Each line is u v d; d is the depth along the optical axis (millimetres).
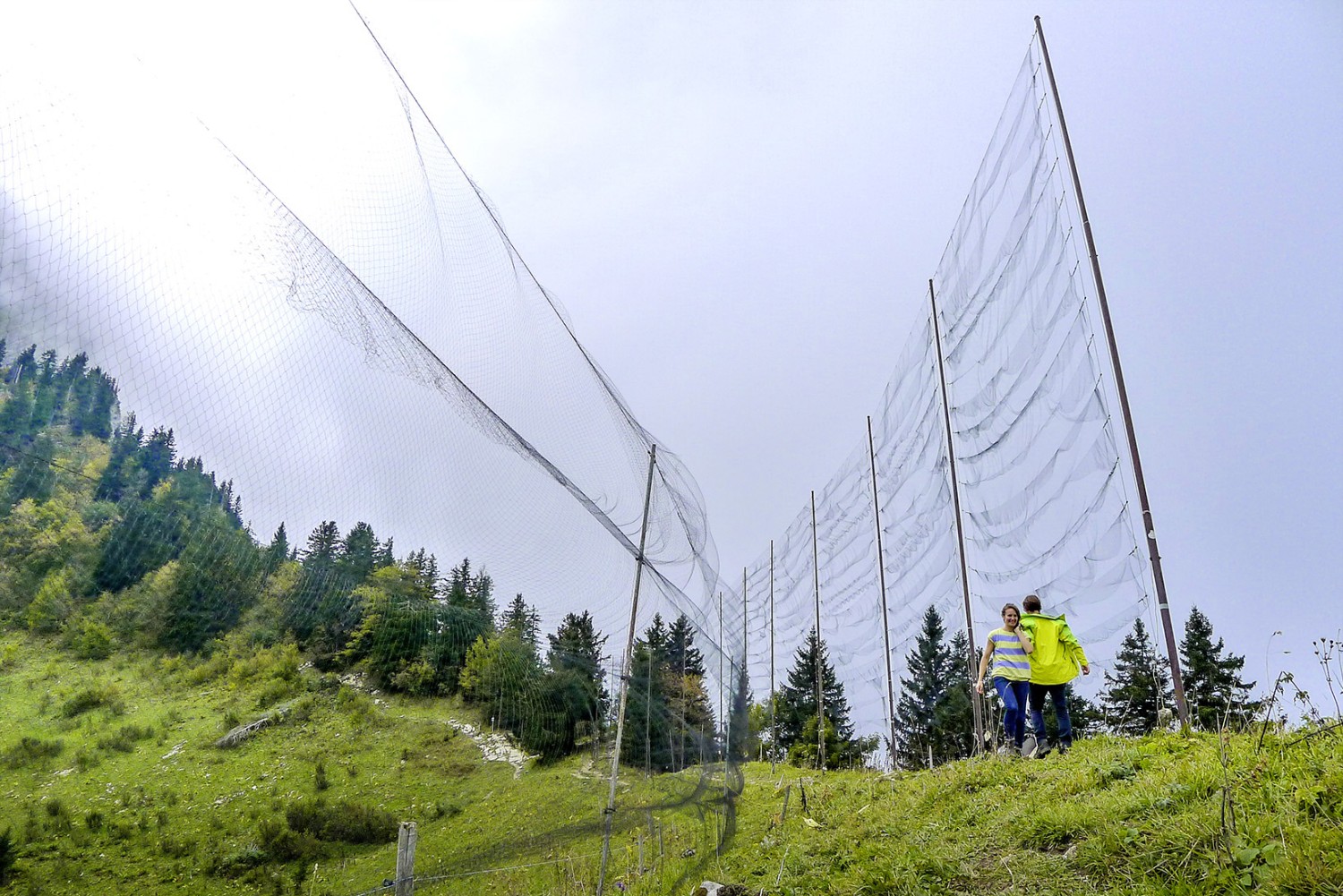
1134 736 7645
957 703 28000
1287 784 4402
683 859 6730
